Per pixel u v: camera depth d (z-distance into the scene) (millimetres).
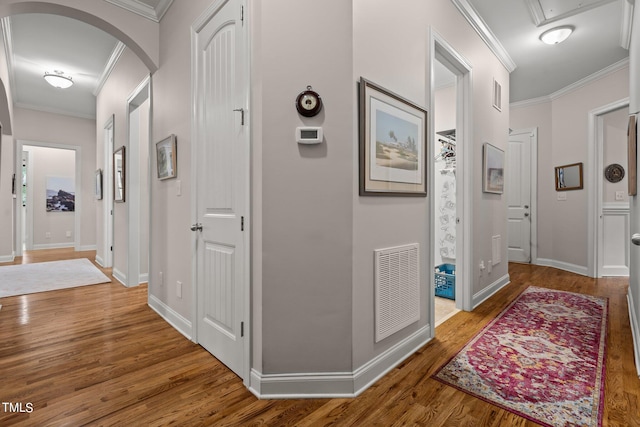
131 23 2852
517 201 5406
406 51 2109
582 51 3674
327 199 1665
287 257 1660
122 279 4125
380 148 1859
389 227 1962
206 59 2238
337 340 1683
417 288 2219
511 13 2965
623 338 2359
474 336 2414
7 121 4988
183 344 2322
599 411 1537
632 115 2420
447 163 3717
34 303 3271
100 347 2266
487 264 3402
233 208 1936
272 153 1643
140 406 1598
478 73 3143
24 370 1939
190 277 2443
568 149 4754
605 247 4406
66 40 3889
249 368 1755
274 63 1641
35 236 6992
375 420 1486
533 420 1479
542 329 2539
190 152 2432
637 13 2328
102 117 5172
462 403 1608
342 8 1668
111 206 5105
